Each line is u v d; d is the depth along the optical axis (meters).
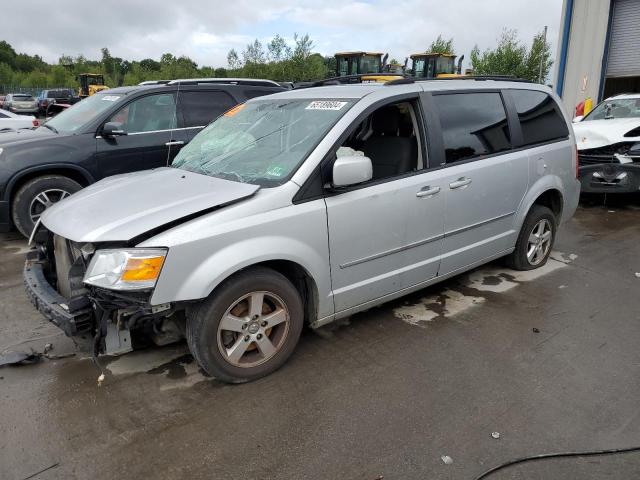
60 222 3.12
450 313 4.12
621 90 15.12
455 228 4.05
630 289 4.57
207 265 2.83
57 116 7.35
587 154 7.73
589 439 2.63
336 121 3.40
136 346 3.38
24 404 3.00
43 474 2.46
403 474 2.43
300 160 3.26
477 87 4.31
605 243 5.99
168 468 2.50
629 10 13.78
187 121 6.96
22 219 6.00
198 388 3.15
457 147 4.04
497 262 5.21
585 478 2.38
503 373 3.26
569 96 14.80
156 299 2.73
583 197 8.63
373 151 4.02
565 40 14.55
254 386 3.16
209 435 2.72
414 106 3.85
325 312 3.42
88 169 6.25
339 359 3.45
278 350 3.26
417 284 3.95
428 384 3.15
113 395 3.08
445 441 2.64
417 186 3.71
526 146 4.62
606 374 3.22
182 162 3.99
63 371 3.34
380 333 3.80
